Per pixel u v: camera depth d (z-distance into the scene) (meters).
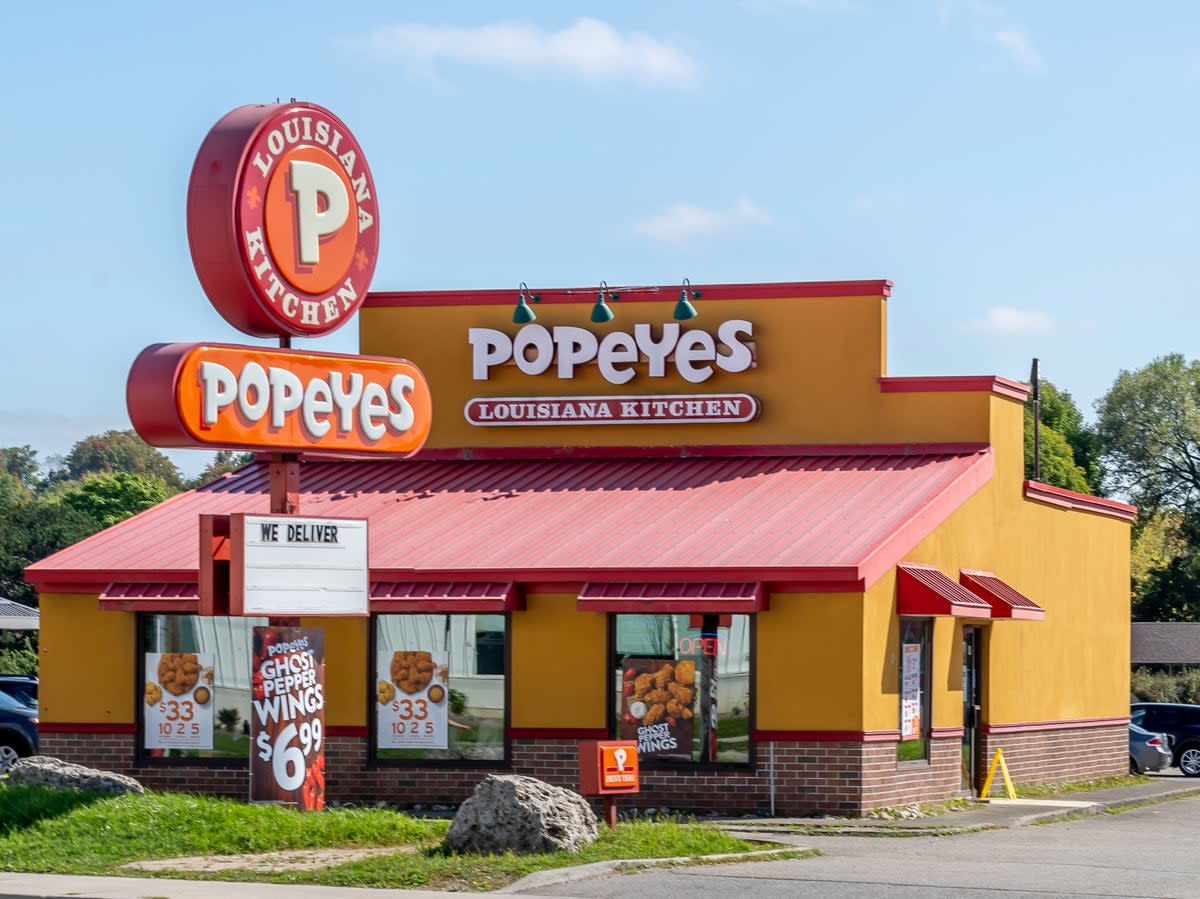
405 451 21.89
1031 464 86.88
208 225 20.59
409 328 30.75
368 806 25.67
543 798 18.14
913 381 28.70
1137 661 79.00
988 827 22.98
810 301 29.19
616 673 25.08
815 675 24.11
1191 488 100.81
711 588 24.17
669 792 24.59
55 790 20.38
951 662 27.05
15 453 174.88
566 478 29.11
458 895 15.61
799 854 19.02
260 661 20.55
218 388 19.81
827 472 28.14
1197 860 19.28
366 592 21.31
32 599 75.44
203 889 15.72
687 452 29.53
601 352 29.86
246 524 20.03
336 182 21.73
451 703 25.75
